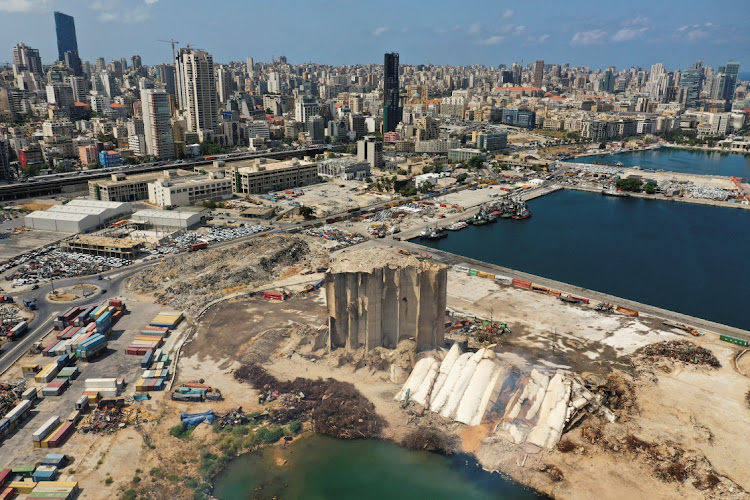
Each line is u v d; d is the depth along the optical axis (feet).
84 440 501.15
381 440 516.73
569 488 455.63
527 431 509.76
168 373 616.80
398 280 614.75
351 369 611.88
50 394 569.64
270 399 567.18
